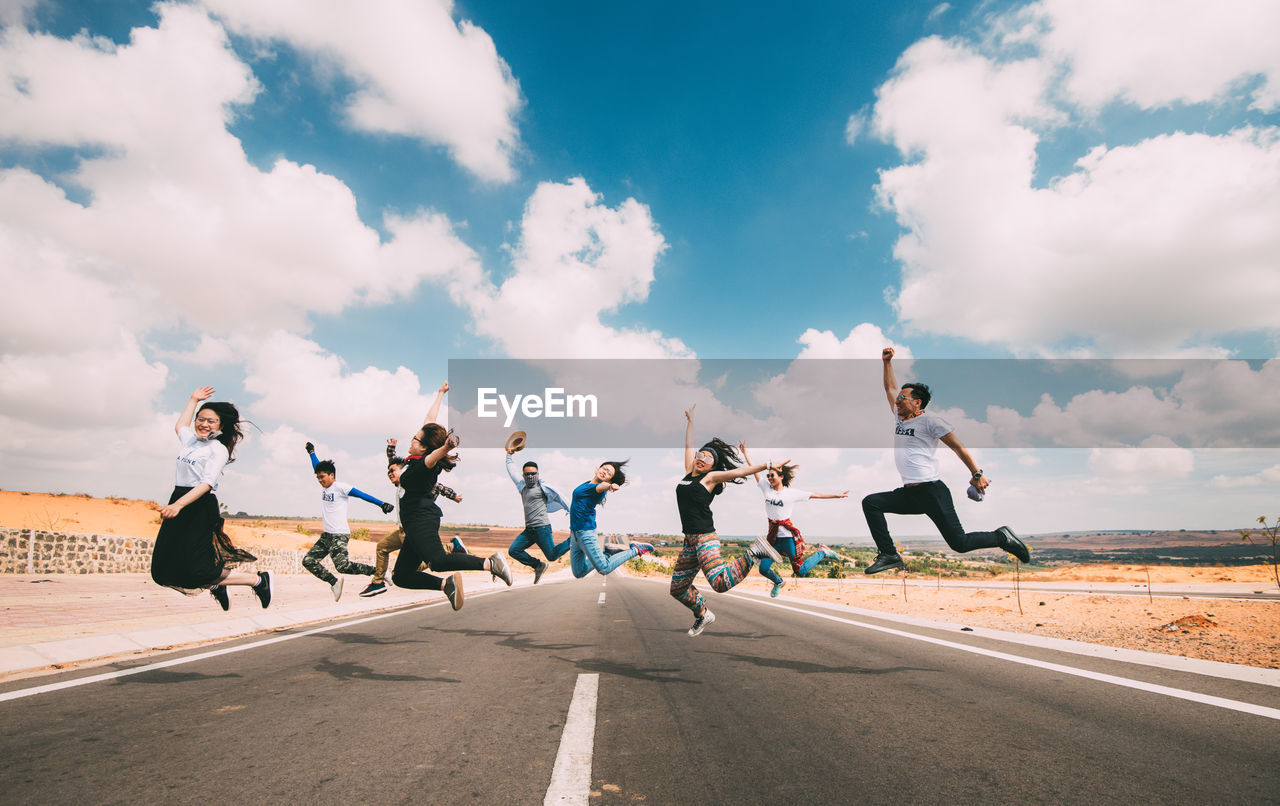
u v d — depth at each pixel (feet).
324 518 25.59
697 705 11.16
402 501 17.17
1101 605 33.81
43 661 14.42
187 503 13.16
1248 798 6.83
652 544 21.01
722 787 7.07
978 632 22.48
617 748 8.55
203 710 10.46
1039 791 7.03
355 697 11.55
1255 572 75.51
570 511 20.90
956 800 6.73
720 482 17.79
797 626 24.82
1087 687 12.76
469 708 10.78
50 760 7.79
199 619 21.85
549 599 42.22
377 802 6.51
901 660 16.25
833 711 10.76
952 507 15.12
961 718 10.30
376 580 25.36
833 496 21.72
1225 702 11.39
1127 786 7.20
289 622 24.70
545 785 7.07
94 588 35.01
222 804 6.42
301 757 8.04
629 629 23.67
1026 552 14.61
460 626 24.11
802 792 6.94
